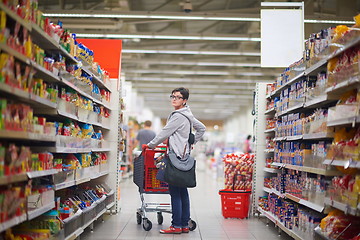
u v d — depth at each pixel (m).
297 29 7.09
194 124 5.61
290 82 5.54
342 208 3.45
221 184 13.62
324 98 4.01
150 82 25.02
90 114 5.46
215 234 5.49
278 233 5.62
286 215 5.22
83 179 5.05
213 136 45.47
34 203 3.40
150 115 31.84
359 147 3.23
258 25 14.18
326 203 3.90
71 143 4.51
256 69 20.64
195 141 5.49
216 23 15.30
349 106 3.44
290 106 5.45
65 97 4.44
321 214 4.48
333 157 3.74
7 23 2.93
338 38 3.85
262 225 6.25
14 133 2.82
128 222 6.25
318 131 4.22
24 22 3.03
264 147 7.21
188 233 5.54
